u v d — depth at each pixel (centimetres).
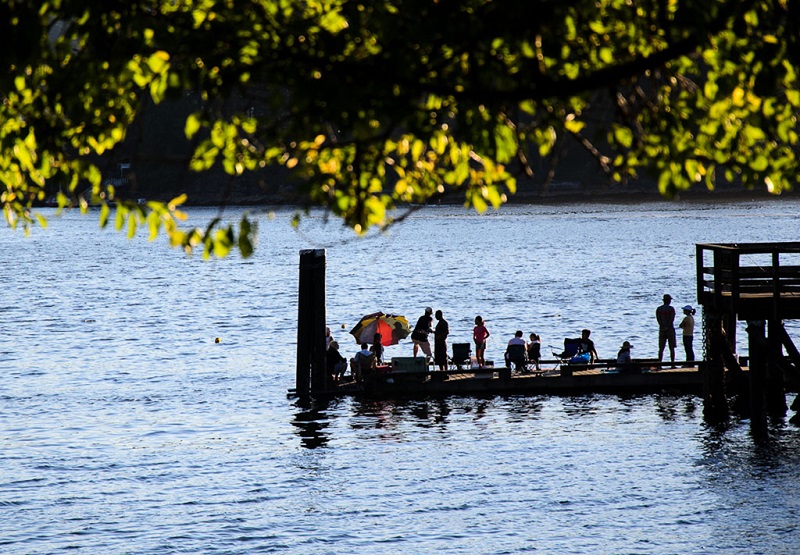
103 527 8756
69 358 17725
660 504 8956
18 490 9769
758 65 2708
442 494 9431
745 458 10094
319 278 13325
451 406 12681
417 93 2611
